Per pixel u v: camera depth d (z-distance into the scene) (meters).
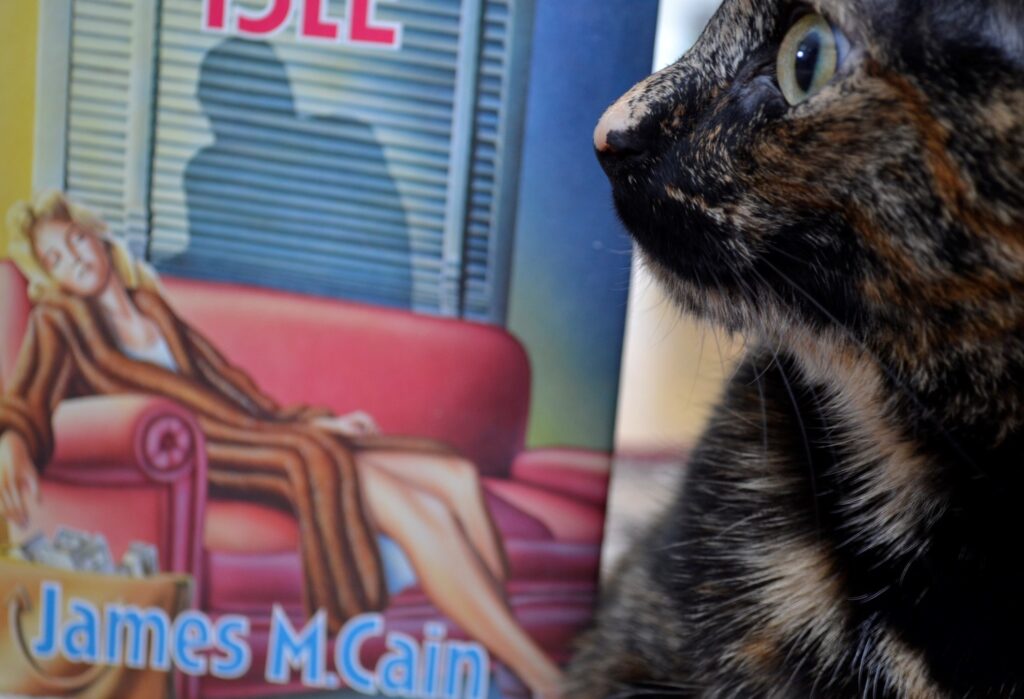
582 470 0.38
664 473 0.41
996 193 0.32
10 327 0.38
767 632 0.37
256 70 0.37
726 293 0.35
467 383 0.38
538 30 0.37
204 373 0.38
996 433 0.34
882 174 0.32
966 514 0.34
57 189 0.37
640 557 0.40
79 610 0.38
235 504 0.38
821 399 0.37
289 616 0.38
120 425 0.38
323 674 0.38
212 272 0.38
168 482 0.38
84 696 0.39
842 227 0.33
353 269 0.38
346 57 0.37
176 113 0.37
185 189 0.37
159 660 0.39
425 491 0.38
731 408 0.39
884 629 0.35
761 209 0.34
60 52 0.37
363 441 0.38
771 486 0.38
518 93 0.37
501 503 0.38
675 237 0.35
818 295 0.34
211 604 0.38
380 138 0.37
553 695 0.38
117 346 0.38
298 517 0.38
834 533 0.37
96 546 0.38
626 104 0.35
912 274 0.33
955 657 0.34
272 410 0.38
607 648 0.39
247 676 0.39
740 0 0.34
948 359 0.33
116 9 0.37
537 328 0.38
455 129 0.37
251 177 0.37
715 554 0.38
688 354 0.40
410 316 0.38
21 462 0.38
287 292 0.38
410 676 0.38
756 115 0.33
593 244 0.37
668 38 0.38
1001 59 0.31
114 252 0.38
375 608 0.38
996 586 0.34
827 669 0.36
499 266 0.37
